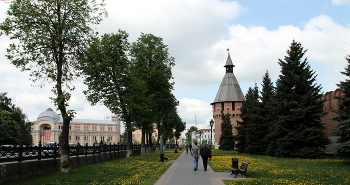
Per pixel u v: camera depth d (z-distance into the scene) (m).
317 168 18.84
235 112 77.19
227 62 82.69
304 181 13.42
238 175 16.45
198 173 17.80
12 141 43.44
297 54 31.77
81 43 18.27
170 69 40.38
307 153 28.92
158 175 16.69
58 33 17.22
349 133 21.61
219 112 79.31
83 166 20.30
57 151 17.86
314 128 29.08
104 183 13.35
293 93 30.11
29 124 67.25
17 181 12.66
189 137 187.88
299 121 30.38
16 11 15.96
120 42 31.23
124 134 80.62
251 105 42.91
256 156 35.00
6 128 41.16
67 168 16.56
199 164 24.86
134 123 32.50
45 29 16.94
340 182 13.10
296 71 31.19
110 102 31.17
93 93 31.31
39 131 106.56
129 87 31.80
